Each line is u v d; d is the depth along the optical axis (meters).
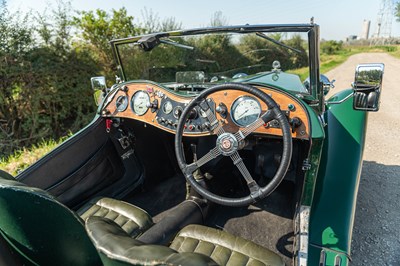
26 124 5.75
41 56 5.91
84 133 2.34
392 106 6.91
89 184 2.41
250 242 1.56
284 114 1.55
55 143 5.02
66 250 1.17
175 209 2.03
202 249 1.53
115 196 2.55
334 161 1.99
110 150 2.54
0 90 5.50
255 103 1.64
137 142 2.62
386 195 3.06
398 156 4.10
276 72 2.17
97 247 0.97
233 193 2.42
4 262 1.09
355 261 2.18
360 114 2.18
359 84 1.71
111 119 2.46
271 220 2.18
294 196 2.18
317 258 1.62
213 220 2.20
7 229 1.10
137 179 2.68
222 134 1.62
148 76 2.67
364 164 3.85
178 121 1.76
